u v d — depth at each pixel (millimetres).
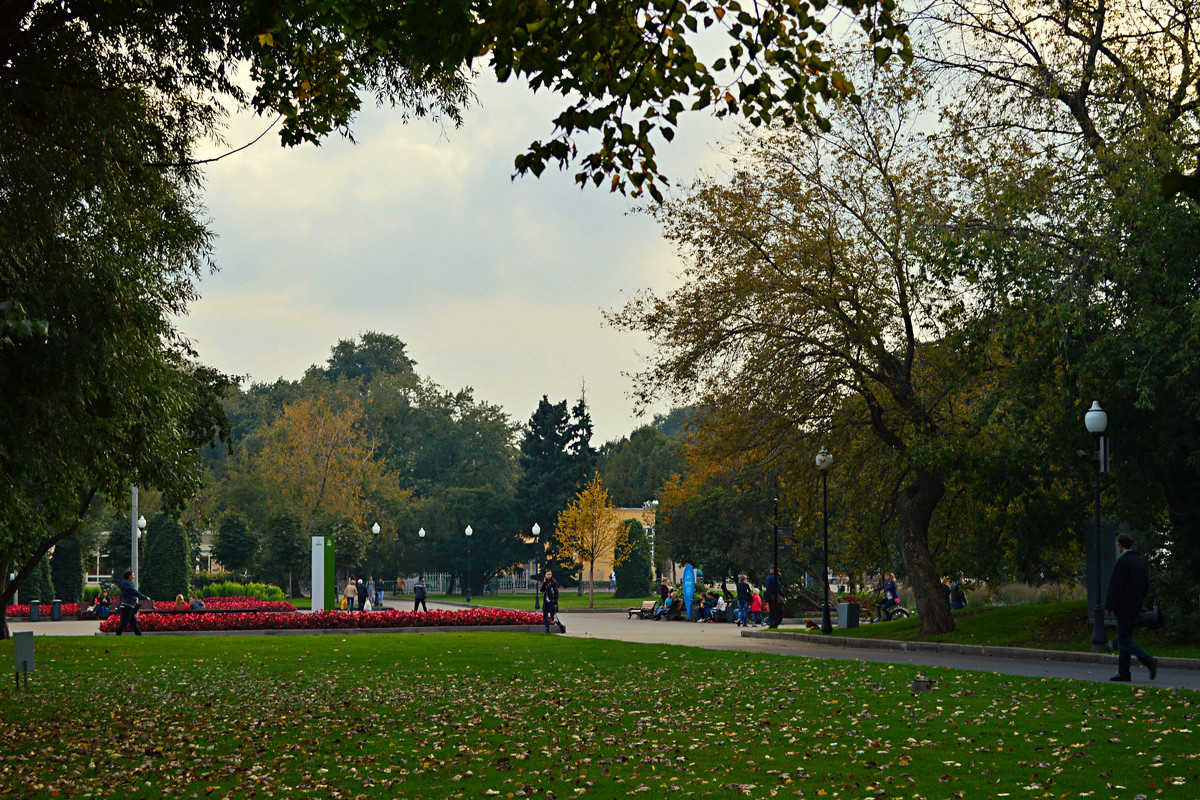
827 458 27922
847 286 25969
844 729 11336
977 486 23719
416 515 83625
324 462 74125
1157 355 19781
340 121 13281
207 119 15281
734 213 25922
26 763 10172
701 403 27484
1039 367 21797
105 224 14984
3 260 13180
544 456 84125
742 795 8242
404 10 9195
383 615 32625
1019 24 22812
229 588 59625
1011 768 9016
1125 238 21047
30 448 13641
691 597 42531
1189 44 21312
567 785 8789
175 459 20062
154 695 15820
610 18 8031
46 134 13422
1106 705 12492
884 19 8562
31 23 13000
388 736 11664
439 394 111812
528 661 20781
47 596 51281
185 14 13062
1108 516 24203
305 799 8547
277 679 18062
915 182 25094
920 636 25766
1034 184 21672
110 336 14414
